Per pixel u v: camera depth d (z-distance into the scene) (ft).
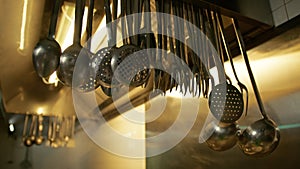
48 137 6.30
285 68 3.05
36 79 4.56
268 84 3.19
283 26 3.13
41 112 6.28
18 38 3.23
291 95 2.94
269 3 3.31
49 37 2.25
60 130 6.44
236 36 3.21
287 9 3.11
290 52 3.02
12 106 5.82
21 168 5.88
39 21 2.87
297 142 2.80
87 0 2.52
